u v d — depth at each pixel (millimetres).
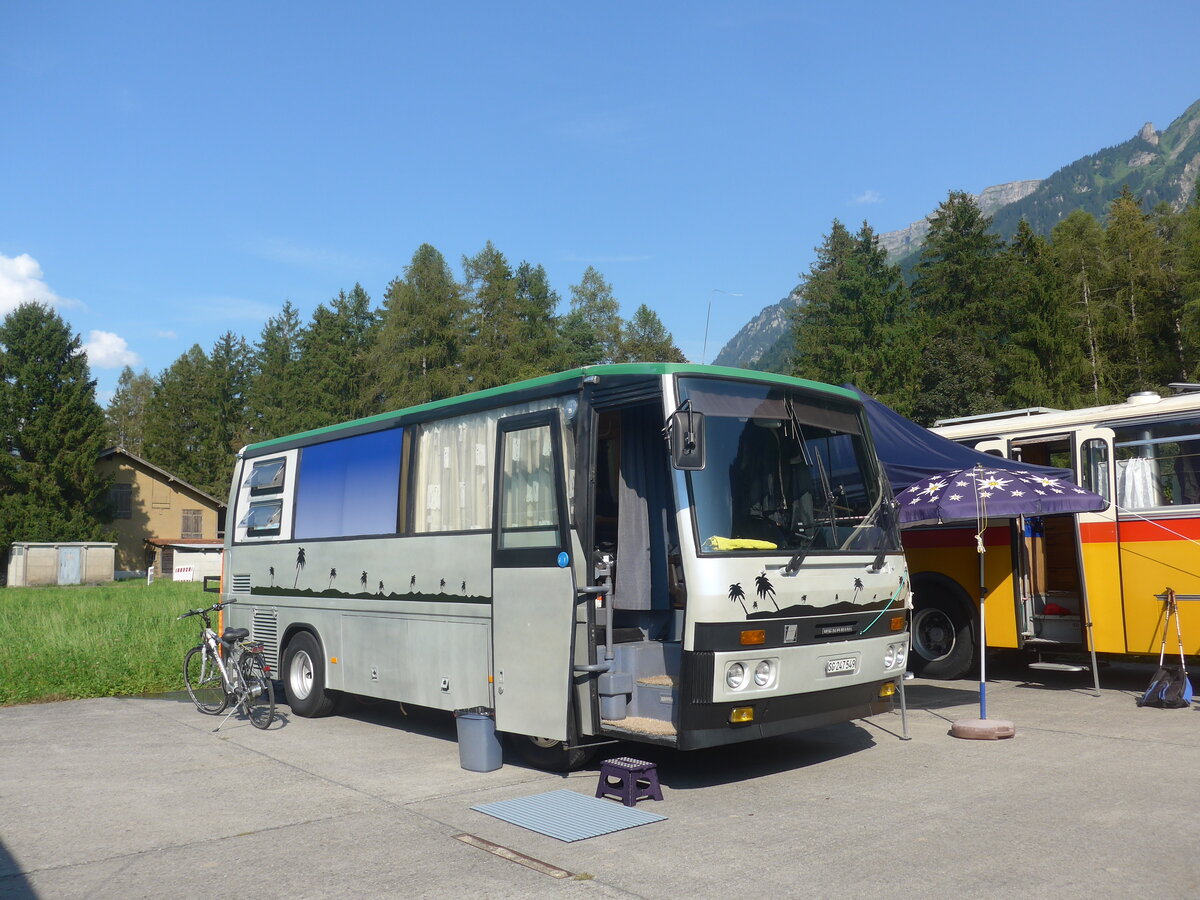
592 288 79375
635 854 5859
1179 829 6066
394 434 10172
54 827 6793
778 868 5523
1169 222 68562
